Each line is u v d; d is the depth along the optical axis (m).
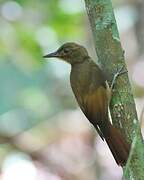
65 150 14.98
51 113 15.96
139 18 15.20
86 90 8.09
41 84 16.55
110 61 7.54
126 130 7.38
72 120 15.62
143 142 7.19
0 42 16.22
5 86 16.88
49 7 15.99
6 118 15.86
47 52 15.99
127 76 7.49
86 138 15.20
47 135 15.23
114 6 16.11
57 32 15.95
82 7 15.91
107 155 14.85
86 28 15.80
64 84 15.99
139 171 7.10
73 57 8.66
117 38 7.54
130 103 7.44
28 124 15.87
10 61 16.66
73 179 14.62
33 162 14.46
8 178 13.92
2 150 14.37
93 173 14.71
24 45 16.11
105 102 7.84
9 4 16.05
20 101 16.47
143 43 15.37
